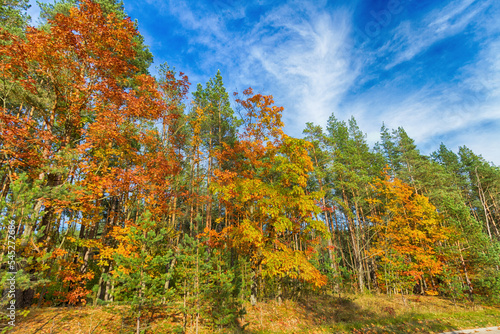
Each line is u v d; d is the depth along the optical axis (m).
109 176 11.36
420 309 15.71
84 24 9.95
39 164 8.99
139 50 17.52
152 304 7.75
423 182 28.34
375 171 29.91
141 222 8.18
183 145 18.42
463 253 19.44
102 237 15.66
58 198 8.05
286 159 13.89
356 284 21.69
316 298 17.59
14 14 15.40
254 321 11.45
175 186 16.19
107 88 10.98
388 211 23.12
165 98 16.25
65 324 7.98
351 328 10.80
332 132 29.59
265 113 15.42
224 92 21.88
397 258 19.84
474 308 16.19
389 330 10.54
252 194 13.27
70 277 9.73
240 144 15.95
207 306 9.34
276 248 13.65
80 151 9.84
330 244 21.20
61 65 10.17
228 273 10.01
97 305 10.88
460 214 19.97
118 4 16.92
